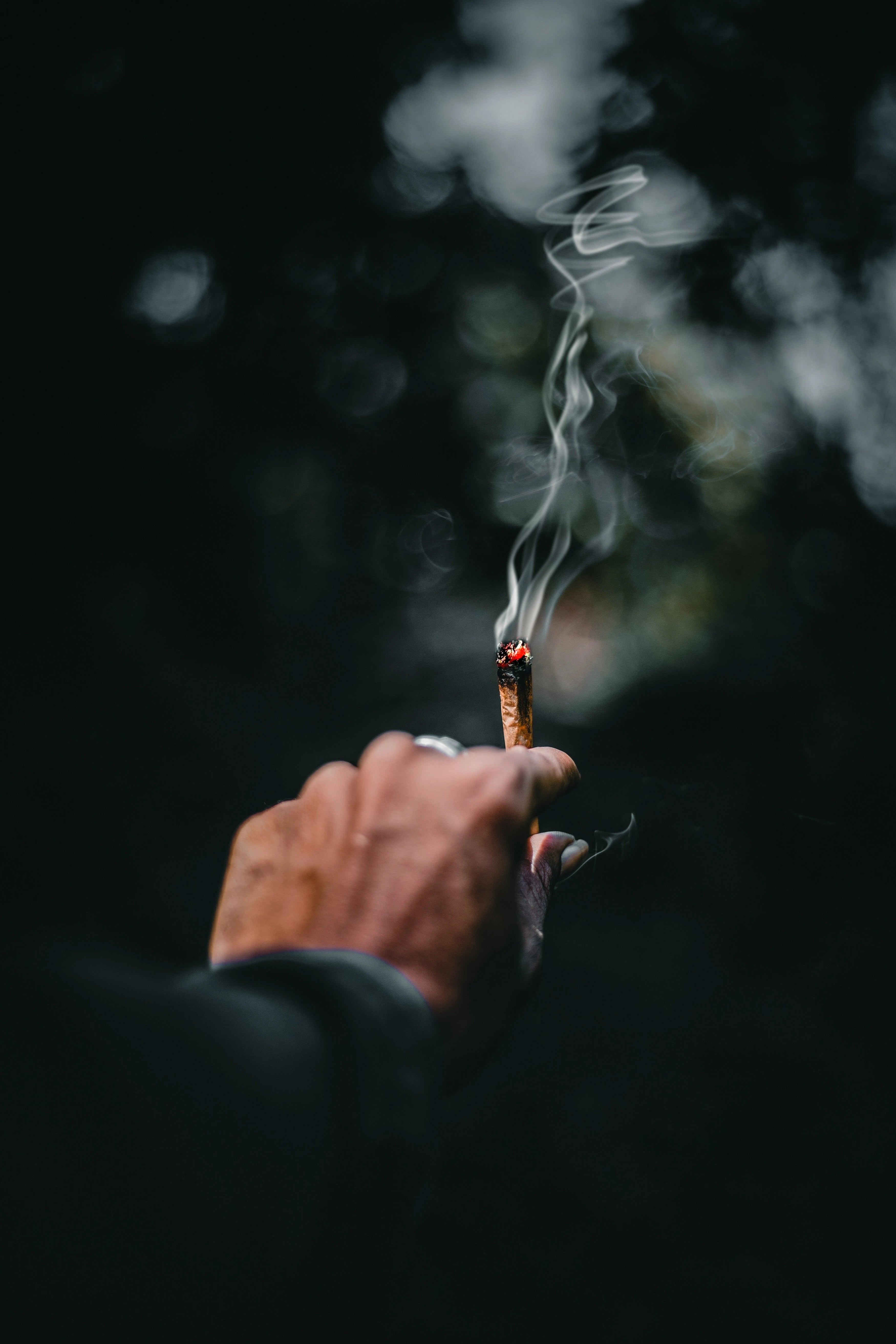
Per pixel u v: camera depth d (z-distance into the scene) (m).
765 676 3.49
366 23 4.05
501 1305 1.42
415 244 4.55
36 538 3.49
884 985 2.12
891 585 3.51
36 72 3.44
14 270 3.49
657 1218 1.59
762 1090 1.88
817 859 2.54
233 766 3.29
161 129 3.79
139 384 3.88
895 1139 1.74
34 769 2.84
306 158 4.19
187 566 4.07
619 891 2.49
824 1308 1.42
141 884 2.57
